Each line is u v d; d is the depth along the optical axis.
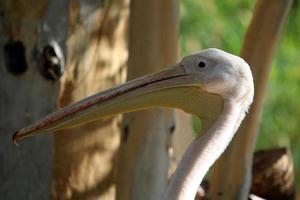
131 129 10.86
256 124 11.18
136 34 10.79
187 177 8.98
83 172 11.94
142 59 10.76
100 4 11.95
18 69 11.76
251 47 11.16
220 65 9.18
